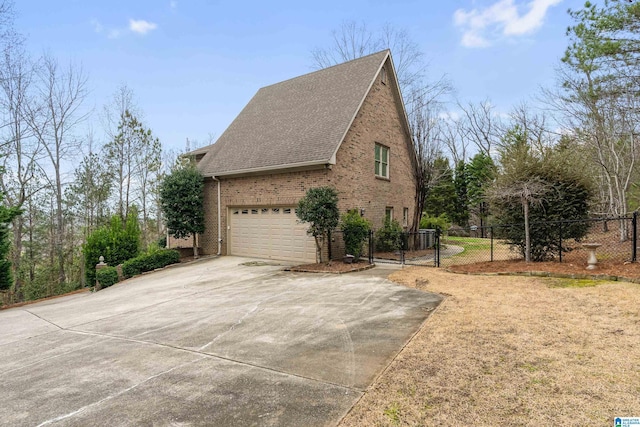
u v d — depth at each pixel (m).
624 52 10.88
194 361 4.49
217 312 6.98
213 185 16.38
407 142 17.95
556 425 2.72
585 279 7.65
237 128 17.98
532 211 9.99
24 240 24.16
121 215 24.56
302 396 3.41
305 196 12.20
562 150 12.20
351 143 13.98
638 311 5.28
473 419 2.85
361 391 3.44
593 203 10.16
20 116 21.36
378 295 7.43
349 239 12.21
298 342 4.94
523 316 5.36
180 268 14.21
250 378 3.88
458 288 7.55
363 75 15.67
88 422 3.20
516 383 3.37
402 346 4.51
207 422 3.07
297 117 15.73
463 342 4.46
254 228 15.10
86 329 6.65
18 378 4.39
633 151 12.95
